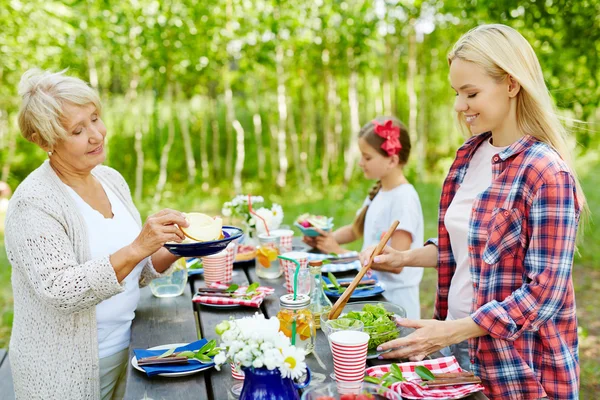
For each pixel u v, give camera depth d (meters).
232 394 1.60
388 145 2.91
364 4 9.87
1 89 10.18
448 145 13.33
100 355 2.10
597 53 4.77
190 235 1.99
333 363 1.78
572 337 1.83
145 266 2.38
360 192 10.14
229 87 10.95
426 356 1.87
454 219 2.01
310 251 3.25
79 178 2.10
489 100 1.77
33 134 1.98
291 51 10.56
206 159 11.80
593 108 4.79
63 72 2.02
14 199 1.92
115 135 11.99
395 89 11.41
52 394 1.93
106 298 1.86
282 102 10.64
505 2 4.77
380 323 1.84
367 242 3.07
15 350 1.97
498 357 1.79
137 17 9.66
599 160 13.28
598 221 7.71
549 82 4.52
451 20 9.16
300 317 1.78
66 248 1.89
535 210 1.69
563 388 1.78
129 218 2.27
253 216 3.24
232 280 2.76
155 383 1.68
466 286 2.00
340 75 11.13
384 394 1.37
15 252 1.88
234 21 9.94
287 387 1.44
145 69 10.48
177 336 2.07
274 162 11.73
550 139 1.79
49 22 9.47
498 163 1.82
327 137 11.22
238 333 1.43
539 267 1.68
